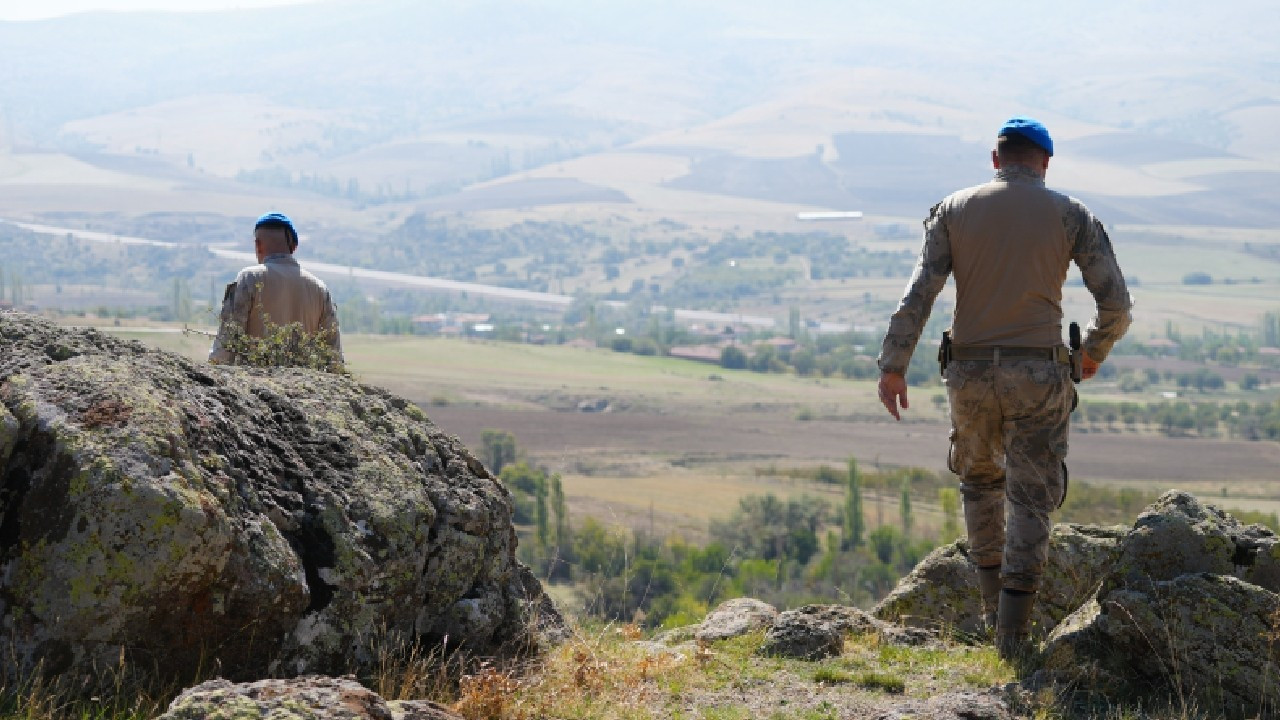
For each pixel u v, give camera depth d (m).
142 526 3.75
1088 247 5.66
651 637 6.48
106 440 3.89
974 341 5.72
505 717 4.46
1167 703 4.80
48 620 3.70
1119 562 5.48
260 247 7.07
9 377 4.23
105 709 3.69
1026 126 5.80
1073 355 5.71
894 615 6.86
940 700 4.65
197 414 4.38
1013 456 5.72
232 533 3.94
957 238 5.75
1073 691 5.01
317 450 4.79
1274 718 4.57
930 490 175.75
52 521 3.78
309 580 4.38
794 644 5.93
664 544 94.00
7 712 3.57
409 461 5.09
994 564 6.24
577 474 192.00
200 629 3.91
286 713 3.20
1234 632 4.82
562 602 5.98
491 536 5.24
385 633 4.56
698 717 4.68
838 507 152.12
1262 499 182.25
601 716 4.56
